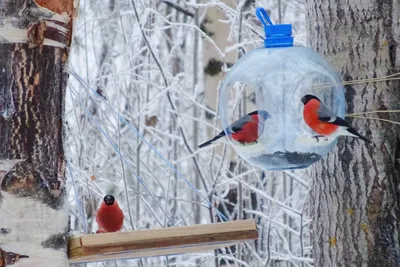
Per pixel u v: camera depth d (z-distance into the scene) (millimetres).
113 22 14719
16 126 4293
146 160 14180
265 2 14484
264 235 12258
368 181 6430
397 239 6398
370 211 6410
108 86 13906
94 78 12617
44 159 4344
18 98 4309
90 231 11445
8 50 4309
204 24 12641
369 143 6355
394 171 6418
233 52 12477
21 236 4230
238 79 6316
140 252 4699
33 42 4332
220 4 11969
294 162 6129
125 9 15094
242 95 10562
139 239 4605
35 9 4359
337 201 6570
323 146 6066
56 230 4332
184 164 15078
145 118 13875
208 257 12016
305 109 5941
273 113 6078
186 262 11445
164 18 12391
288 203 12617
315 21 6820
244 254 11852
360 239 6449
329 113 5895
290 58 6129
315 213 6816
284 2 14750
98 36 14773
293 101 6035
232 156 12258
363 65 6449
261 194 11031
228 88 6422
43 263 4266
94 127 13039
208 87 12555
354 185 6484
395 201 6410
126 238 4551
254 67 6227
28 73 4336
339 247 6555
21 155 4285
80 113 12797
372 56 6438
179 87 12664
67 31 4480
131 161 12938
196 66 14297
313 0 6867
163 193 12914
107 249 4477
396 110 6359
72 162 11906
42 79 4367
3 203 4227
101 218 6066
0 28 4305
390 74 6414
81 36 14375
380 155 6398
